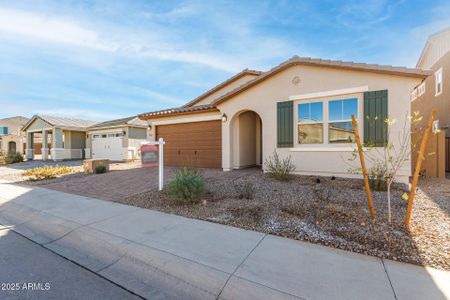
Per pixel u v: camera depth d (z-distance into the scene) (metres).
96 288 2.83
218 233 4.16
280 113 9.41
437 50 14.30
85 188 8.57
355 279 2.72
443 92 13.54
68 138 23.48
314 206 5.28
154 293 2.73
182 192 5.92
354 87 8.09
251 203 5.71
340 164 8.42
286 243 3.72
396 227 4.06
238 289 2.65
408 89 7.40
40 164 19.83
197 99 16.25
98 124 24.39
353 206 5.29
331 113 8.59
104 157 22.02
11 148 33.41
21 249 3.95
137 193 7.39
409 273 2.82
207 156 12.27
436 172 9.42
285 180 8.22
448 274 2.79
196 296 2.66
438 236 3.73
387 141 6.83
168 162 13.54
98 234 4.30
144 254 3.52
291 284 2.65
